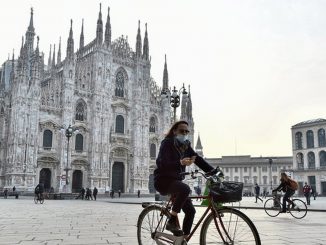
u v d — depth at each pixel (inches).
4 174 2778.1
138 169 3321.9
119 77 3417.8
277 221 727.7
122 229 558.3
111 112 3260.3
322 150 4104.3
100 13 3277.6
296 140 4387.3
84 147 3034.0
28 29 3174.2
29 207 1246.9
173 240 286.8
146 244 323.3
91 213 954.1
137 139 3358.8
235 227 267.6
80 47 3435.0
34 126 2733.8
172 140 308.0
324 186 4045.3
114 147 3223.4
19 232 517.3
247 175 5526.6
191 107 3880.4
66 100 2930.6
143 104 3469.5
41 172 2802.7
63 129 2783.0
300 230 557.0
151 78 3740.2
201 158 302.4
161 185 304.0
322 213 998.4
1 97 2967.5
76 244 400.5
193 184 3184.1
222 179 284.4
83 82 3125.0
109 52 3284.9
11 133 2667.3
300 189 4057.6
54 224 641.0
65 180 2412.6
